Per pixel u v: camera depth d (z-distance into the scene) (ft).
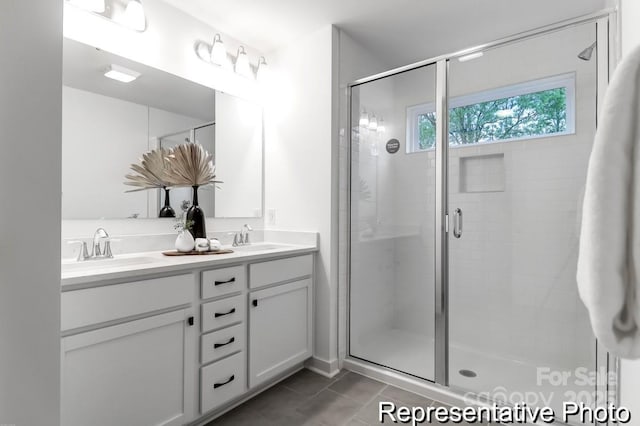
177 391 4.95
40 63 2.57
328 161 7.50
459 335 6.66
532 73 6.16
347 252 7.89
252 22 7.38
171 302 4.88
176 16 6.88
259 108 8.57
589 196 1.47
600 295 1.40
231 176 7.93
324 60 7.56
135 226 6.30
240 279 5.93
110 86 5.94
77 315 3.93
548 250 6.23
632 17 3.23
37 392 2.53
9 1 2.42
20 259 2.47
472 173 6.75
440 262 6.86
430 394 6.41
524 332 6.38
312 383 6.93
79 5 5.48
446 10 6.88
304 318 7.29
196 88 7.23
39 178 2.56
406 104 7.29
